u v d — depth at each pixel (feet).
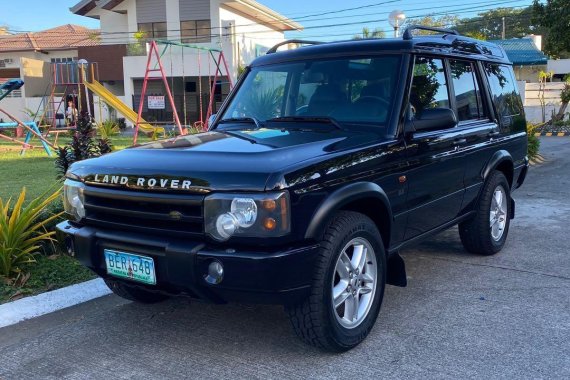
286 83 15.08
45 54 127.65
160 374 11.03
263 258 9.62
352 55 14.47
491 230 18.43
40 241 17.58
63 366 11.46
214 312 14.15
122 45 99.09
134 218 10.96
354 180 11.32
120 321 13.67
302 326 10.89
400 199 12.87
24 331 13.15
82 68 77.30
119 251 11.07
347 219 11.24
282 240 9.84
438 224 15.28
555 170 40.65
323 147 11.43
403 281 13.41
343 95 13.98
